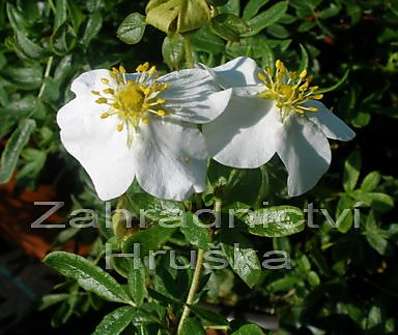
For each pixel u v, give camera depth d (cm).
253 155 7
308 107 7
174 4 7
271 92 7
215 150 7
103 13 11
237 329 8
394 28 11
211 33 10
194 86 7
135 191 9
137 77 8
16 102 11
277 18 9
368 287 11
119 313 8
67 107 8
